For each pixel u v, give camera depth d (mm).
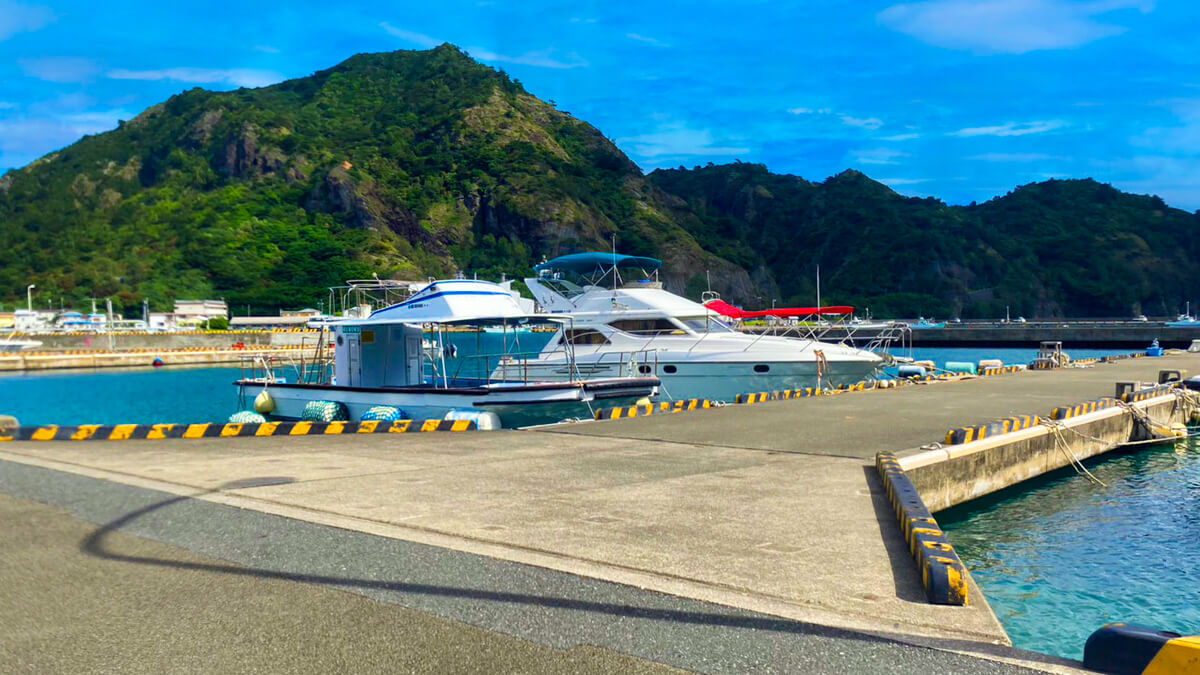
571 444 11797
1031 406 17391
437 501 7445
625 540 5988
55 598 4781
